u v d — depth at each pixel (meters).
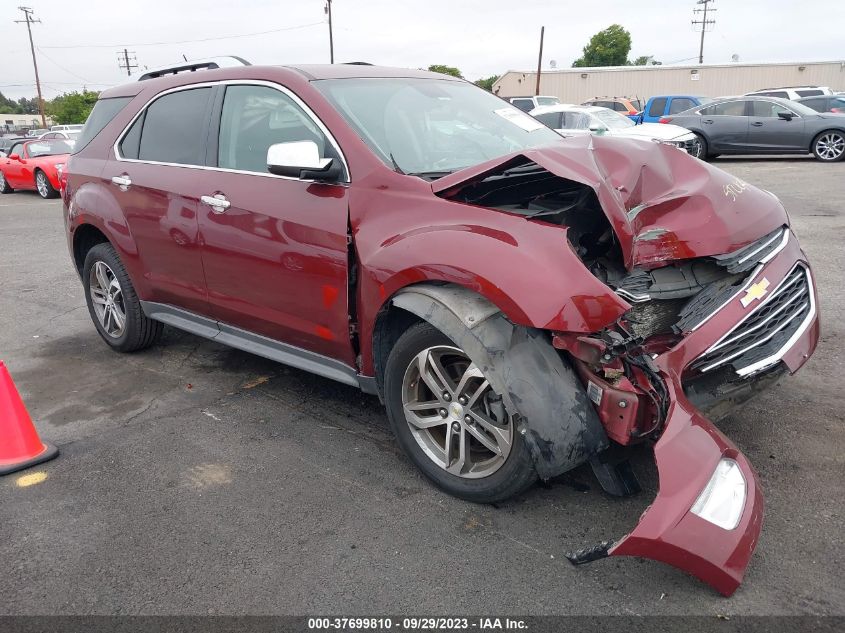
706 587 2.42
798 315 3.05
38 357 5.15
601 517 2.85
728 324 2.76
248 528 2.88
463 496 2.96
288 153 3.14
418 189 3.04
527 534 2.76
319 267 3.29
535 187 3.25
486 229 2.74
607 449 2.77
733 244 2.94
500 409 2.78
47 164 16.50
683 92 40.00
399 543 2.74
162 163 4.24
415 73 4.20
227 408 4.08
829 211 9.33
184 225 4.00
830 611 2.29
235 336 4.06
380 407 4.02
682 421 2.40
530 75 43.75
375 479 3.22
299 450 3.53
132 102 4.66
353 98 3.58
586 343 2.50
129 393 4.37
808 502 2.86
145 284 4.51
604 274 2.87
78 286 7.39
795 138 15.80
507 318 2.62
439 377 2.94
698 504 2.26
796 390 3.91
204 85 4.12
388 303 3.01
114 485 3.27
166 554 2.73
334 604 2.43
